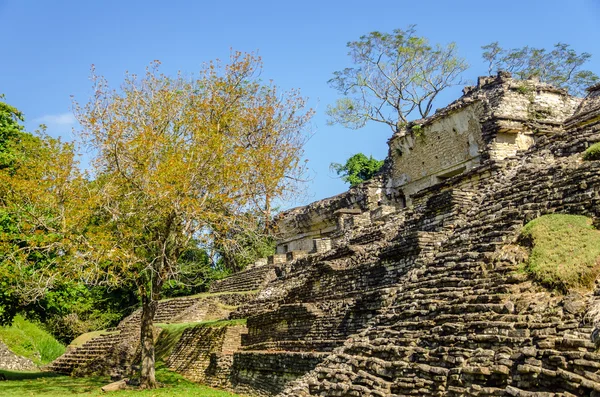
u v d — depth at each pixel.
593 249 11.34
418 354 11.89
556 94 28.05
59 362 33.31
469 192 18.19
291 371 17.36
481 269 12.98
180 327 30.72
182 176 20.06
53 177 21.02
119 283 21.86
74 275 20.27
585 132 16.59
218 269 42.88
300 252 34.88
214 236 22.22
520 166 17.52
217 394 19.80
